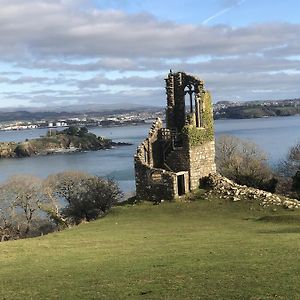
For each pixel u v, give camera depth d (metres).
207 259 29.05
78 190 93.19
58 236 46.16
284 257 28.36
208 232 43.28
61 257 32.97
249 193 57.69
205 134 64.69
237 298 19.98
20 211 103.56
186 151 62.62
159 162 67.50
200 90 65.31
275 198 55.78
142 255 32.00
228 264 26.98
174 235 42.22
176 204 58.62
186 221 51.66
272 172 118.50
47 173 182.75
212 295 20.62
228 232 42.78
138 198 63.22
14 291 23.64
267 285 21.67
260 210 53.28
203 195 60.09
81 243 39.72
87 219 88.25
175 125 69.81
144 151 64.94
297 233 39.91
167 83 69.75
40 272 27.94
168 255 31.30
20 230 91.12
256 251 30.98
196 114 65.31
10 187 95.94
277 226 45.56
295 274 23.53
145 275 25.36
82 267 28.69
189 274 24.94
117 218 56.03
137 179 63.25
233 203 56.38
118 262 29.72
